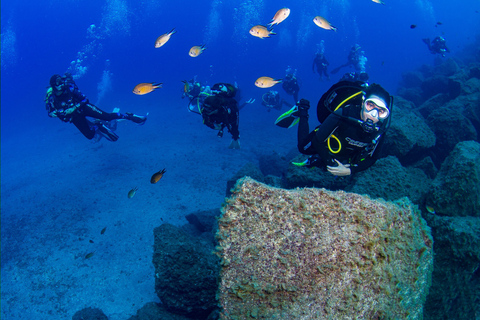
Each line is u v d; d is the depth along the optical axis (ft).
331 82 89.76
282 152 37.52
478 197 11.65
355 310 5.71
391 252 6.44
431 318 10.30
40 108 118.62
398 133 16.80
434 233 11.18
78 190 31.24
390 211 6.70
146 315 12.32
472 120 24.97
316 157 8.09
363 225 6.13
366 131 6.05
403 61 112.98
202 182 30.19
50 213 27.73
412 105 32.27
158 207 26.27
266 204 6.17
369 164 7.02
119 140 46.44
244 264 5.86
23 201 31.27
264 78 14.08
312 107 63.31
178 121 55.42
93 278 19.29
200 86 36.32
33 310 17.60
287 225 5.97
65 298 18.07
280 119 8.98
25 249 23.12
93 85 134.31
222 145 40.96
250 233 6.03
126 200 27.91
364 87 6.38
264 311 5.65
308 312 5.56
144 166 35.29
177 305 12.51
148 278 18.88
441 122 21.24
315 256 5.73
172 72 158.30
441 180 12.57
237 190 6.44
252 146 40.57
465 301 10.85
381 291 6.12
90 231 23.98
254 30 14.76
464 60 71.31
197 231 20.10
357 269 5.80
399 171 13.79
